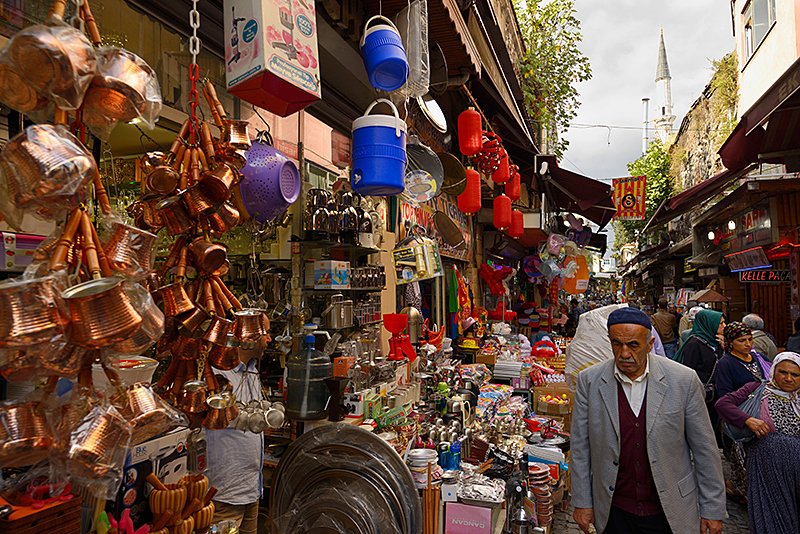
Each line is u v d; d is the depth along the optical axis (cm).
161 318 101
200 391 138
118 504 173
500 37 548
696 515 242
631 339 244
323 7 267
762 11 935
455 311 700
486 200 853
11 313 77
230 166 143
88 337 83
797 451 327
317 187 355
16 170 84
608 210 1090
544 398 576
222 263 138
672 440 244
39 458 89
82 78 90
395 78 250
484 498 295
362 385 322
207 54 234
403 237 498
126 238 103
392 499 217
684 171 1870
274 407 170
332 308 330
